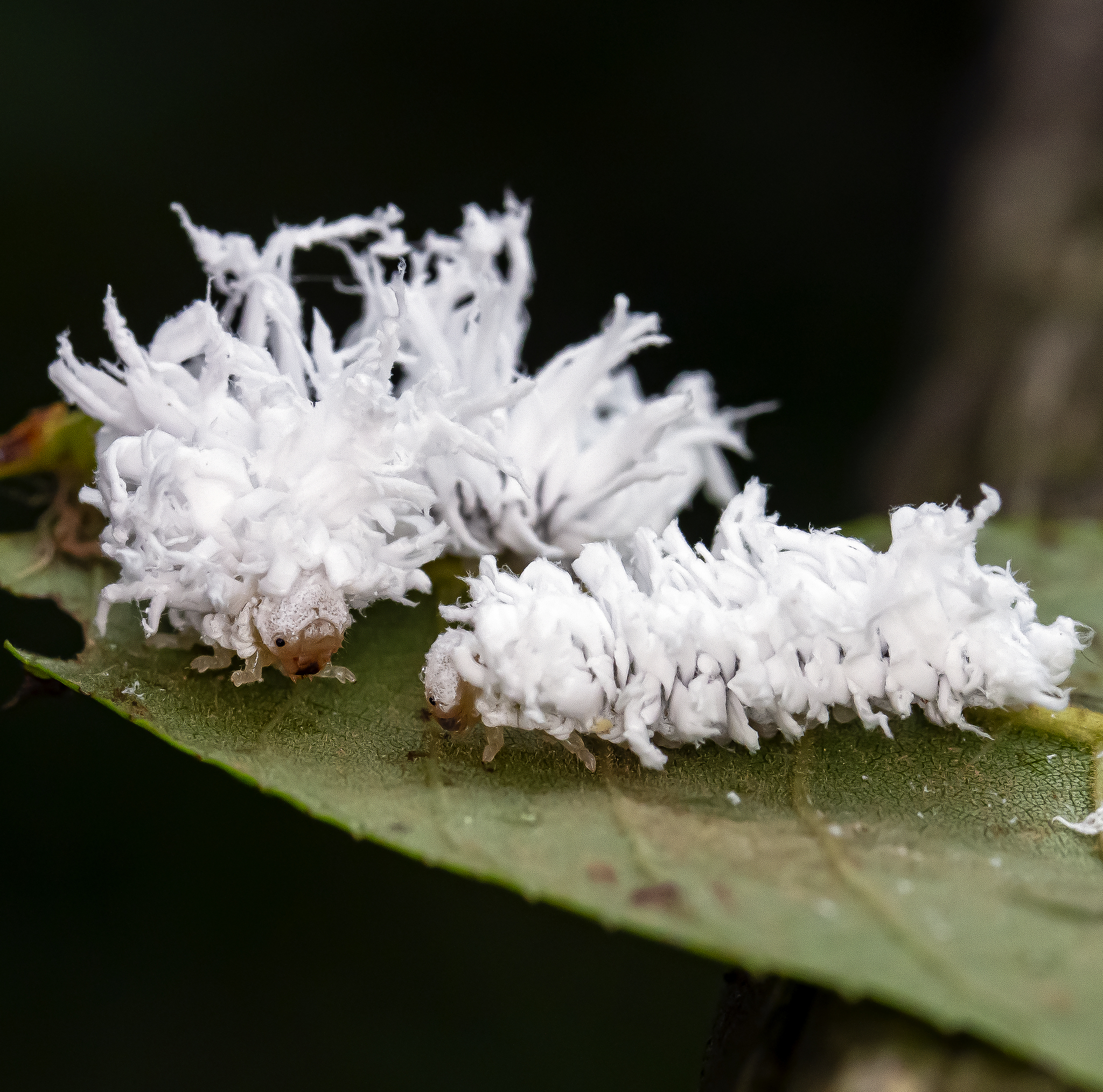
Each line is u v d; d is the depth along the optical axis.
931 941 0.09
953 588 0.10
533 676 0.10
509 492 0.10
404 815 0.10
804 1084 0.09
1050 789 0.10
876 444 0.18
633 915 0.09
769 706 0.10
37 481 0.11
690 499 0.11
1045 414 0.14
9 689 0.13
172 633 0.10
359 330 0.10
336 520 0.10
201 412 0.10
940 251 0.19
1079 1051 0.09
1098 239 0.16
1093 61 0.18
